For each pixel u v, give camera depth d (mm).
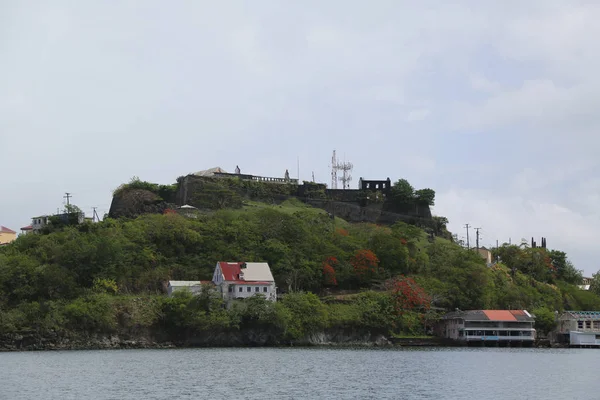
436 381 120438
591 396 105688
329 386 111375
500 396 104500
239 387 108750
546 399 102312
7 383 111188
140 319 197500
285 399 98250
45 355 165875
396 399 99812
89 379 116312
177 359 153625
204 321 197875
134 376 120688
